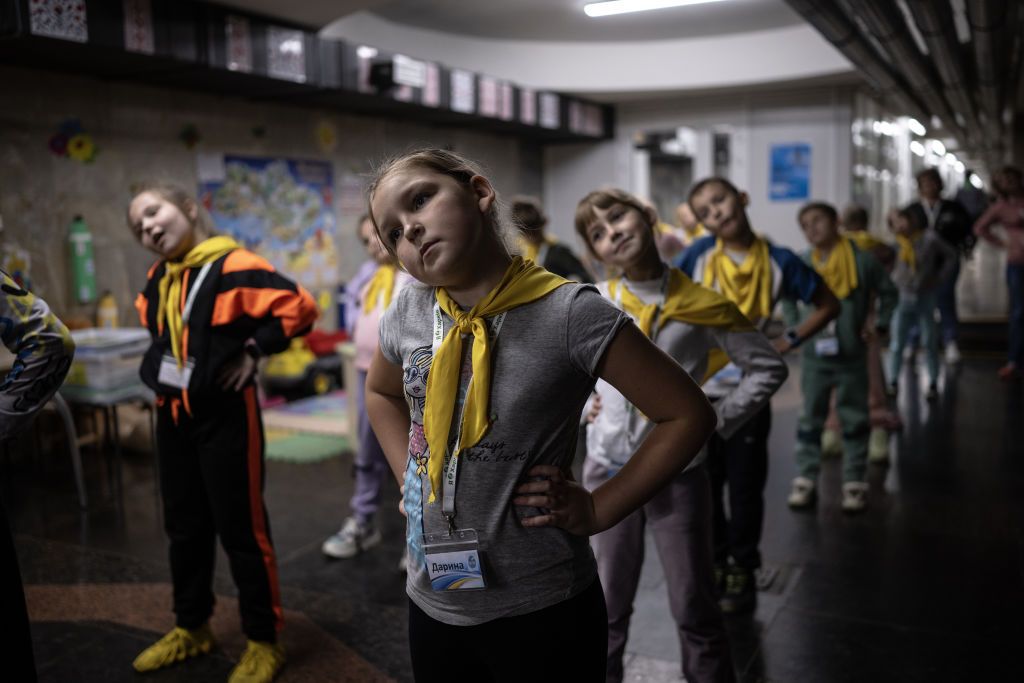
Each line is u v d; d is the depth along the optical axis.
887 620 2.87
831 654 2.65
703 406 1.20
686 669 2.11
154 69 5.48
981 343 9.06
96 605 3.11
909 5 4.81
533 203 3.48
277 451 5.27
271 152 7.26
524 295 1.18
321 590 3.20
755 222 10.58
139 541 3.77
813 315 2.97
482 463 1.19
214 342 2.41
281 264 7.40
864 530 3.75
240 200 6.96
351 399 5.13
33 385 1.72
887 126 12.70
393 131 8.66
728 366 2.68
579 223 2.13
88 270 5.59
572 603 1.25
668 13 8.36
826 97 10.00
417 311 1.31
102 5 4.72
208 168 6.66
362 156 8.27
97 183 5.79
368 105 7.53
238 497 2.47
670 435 1.18
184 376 2.40
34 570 3.45
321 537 3.79
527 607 1.22
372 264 4.70
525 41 9.54
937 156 20.48
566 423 1.22
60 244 5.54
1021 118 15.55
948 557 3.42
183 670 2.61
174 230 2.44
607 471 2.09
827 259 4.02
